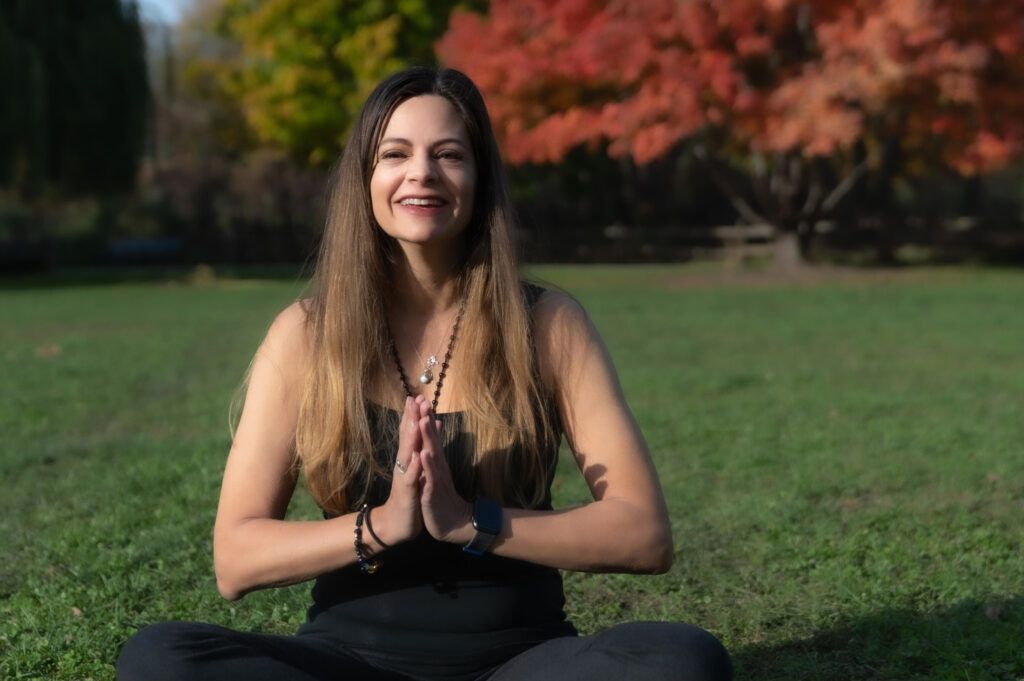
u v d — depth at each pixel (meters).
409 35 26.08
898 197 41.03
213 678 1.65
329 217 2.04
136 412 7.18
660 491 1.95
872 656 3.06
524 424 1.95
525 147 20.56
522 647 1.91
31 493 5.01
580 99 21.44
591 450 1.97
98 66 23.94
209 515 4.51
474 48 21.11
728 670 1.68
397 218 1.95
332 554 1.83
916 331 11.92
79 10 24.25
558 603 2.03
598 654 1.69
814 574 3.76
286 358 2.02
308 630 1.98
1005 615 3.33
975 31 17.88
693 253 28.80
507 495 1.95
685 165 33.19
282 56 26.33
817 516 4.52
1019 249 27.73
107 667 3.01
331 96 26.33
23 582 3.77
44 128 22.98
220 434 6.32
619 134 19.41
